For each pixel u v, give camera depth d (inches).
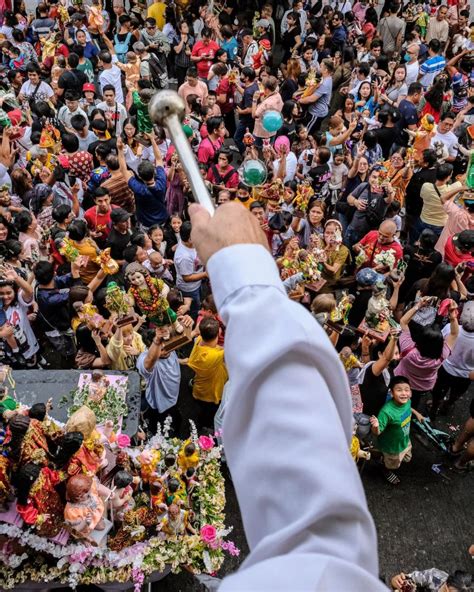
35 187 339.9
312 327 35.2
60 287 299.1
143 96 393.7
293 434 32.0
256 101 452.8
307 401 33.0
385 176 348.5
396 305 325.4
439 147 418.9
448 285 281.7
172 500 193.0
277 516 30.8
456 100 553.3
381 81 513.0
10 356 280.1
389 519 259.4
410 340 280.7
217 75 520.1
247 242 39.4
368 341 258.2
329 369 35.4
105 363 245.8
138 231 321.7
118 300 232.4
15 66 535.8
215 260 38.5
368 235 325.1
